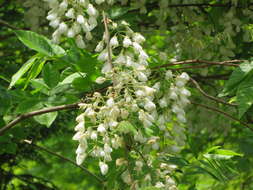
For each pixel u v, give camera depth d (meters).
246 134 3.92
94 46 4.00
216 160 3.06
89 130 2.38
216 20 4.20
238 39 4.25
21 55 4.83
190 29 4.23
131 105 2.41
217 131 4.96
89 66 2.71
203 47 3.83
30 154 4.42
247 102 2.68
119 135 2.45
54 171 8.04
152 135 2.79
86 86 2.84
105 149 2.34
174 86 2.92
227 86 2.83
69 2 2.69
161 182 2.43
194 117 4.79
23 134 3.43
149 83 3.03
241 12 4.15
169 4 4.31
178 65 3.19
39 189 4.47
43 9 4.30
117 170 2.52
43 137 4.61
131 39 2.81
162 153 2.75
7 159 4.34
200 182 4.48
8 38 5.09
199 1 4.44
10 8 5.49
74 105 2.93
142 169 2.47
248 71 2.79
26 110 2.90
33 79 3.00
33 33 2.69
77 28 2.69
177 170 3.05
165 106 2.89
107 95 2.63
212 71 4.98
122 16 3.77
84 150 2.37
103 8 3.64
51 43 2.76
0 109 3.02
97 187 8.09
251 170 4.52
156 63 3.03
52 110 2.93
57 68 2.79
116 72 2.58
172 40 4.35
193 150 3.46
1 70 4.18
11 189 4.43
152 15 4.82
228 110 4.23
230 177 3.45
